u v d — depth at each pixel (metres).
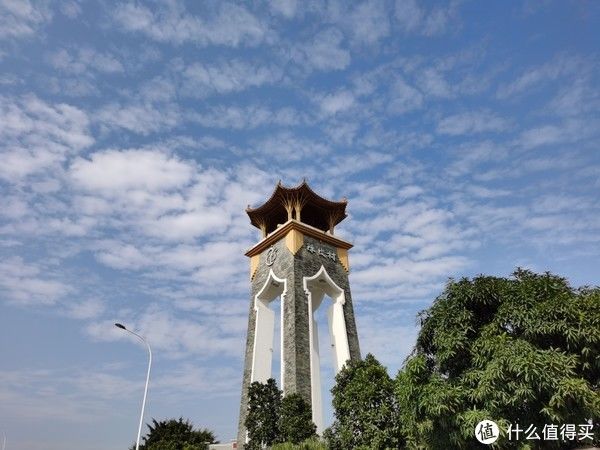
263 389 41.09
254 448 38.19
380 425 31.02
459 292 23.67
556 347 21.09
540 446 20.33
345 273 53.22
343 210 56.56
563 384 18.89
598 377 20.67
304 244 50.81
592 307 20.59
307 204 55.25
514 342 20.61
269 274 51.22
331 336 49.25
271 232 56.62
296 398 38.78
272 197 54.62
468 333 23.17
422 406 22.41
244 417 45.31
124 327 40.66
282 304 47.22
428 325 24.25
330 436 33.38
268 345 49.66
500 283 23.42
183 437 45.25
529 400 19.61
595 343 20.08
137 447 37.84
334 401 34.34
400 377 25.03
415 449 28.88
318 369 45.78
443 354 22.67
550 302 21.19
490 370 20.23
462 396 21.41
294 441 35.84
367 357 35.69
